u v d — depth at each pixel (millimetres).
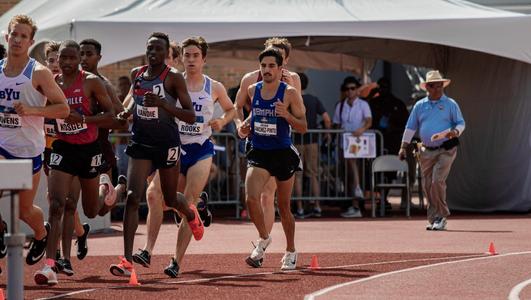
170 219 40312
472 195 44500
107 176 24234
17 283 14352
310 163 41312
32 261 21188
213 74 56188
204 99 23109
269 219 24031
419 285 19391
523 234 31719
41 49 38312
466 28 39156
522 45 39375
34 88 19406
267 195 23922
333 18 38938
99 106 21297
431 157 34281
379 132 42000
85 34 37562
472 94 44531
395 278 20484
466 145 44750
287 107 21969
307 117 41219
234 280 20547
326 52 49375
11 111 19422
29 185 14297
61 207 20344
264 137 22078
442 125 34188
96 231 33250
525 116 42094
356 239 30359
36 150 19812
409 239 30250
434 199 34000
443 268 22125
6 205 28594
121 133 41281
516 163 42344
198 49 23141
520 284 19469
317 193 41469
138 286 19672
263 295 18266
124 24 37688
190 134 22812
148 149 20812
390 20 38875
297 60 54281
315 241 29750
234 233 33094
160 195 21953
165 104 20453
